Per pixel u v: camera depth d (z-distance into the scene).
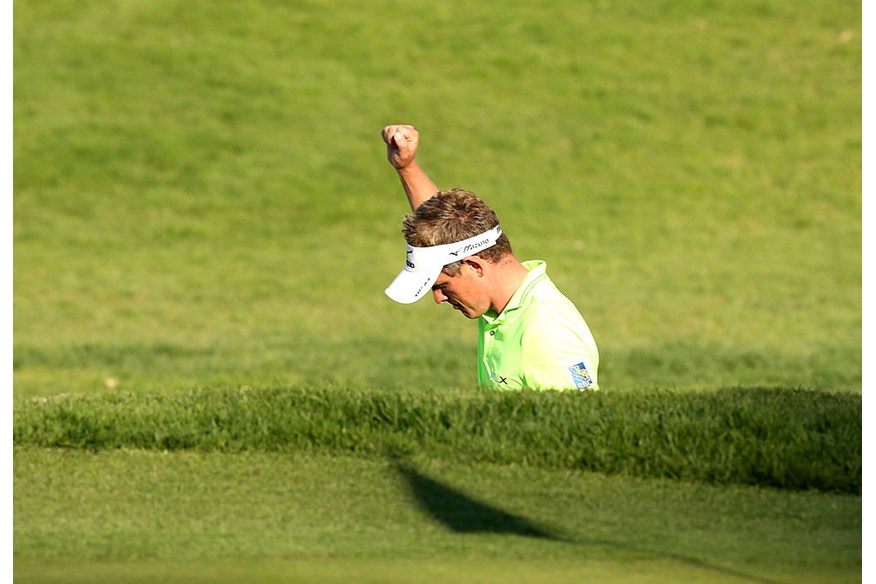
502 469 17.00
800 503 15.47
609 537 13.62
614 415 17.88
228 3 96.25
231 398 20.42
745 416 17.75
